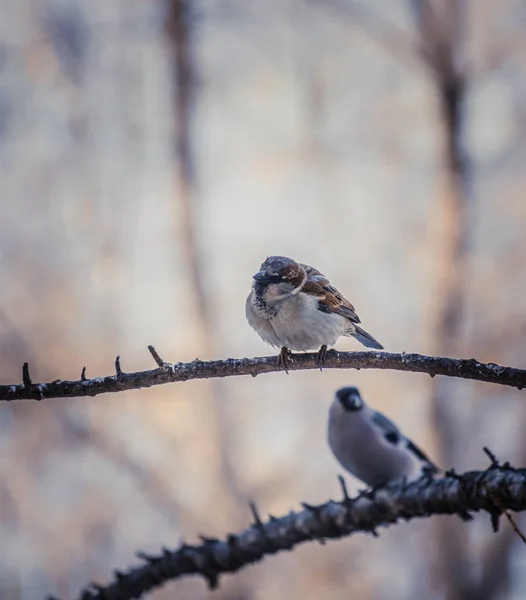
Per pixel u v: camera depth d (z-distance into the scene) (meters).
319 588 13.94
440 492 5.00
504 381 4.43
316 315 6.42
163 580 5.94
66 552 14.55
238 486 14.80
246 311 6.62
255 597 13.74
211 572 5.85
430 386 14.87
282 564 13.94
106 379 4.77
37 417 14.81
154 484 14.74
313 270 6.81
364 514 5.36
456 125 16.11
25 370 4.70
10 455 14.73
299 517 5.62
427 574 14.27
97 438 14.81
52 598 6.30
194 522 14.69
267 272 6.48
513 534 13.96
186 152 17.36
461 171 16.06
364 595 14.05
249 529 5.78
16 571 14.34
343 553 14.16
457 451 14.75
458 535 14.13
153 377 4.82
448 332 15.45
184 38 17.81
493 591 14.00
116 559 14.65
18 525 14.53
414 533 14.41
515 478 4.66
